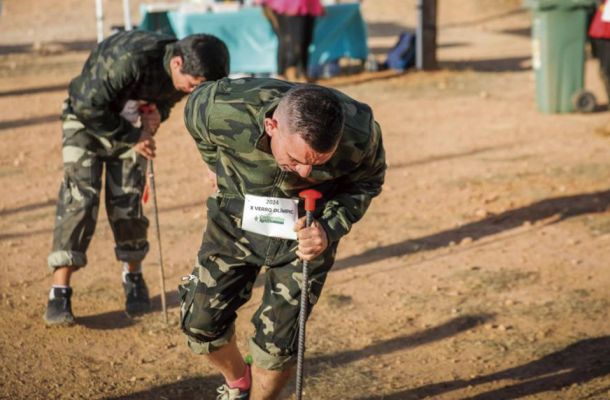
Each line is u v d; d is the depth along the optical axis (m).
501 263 7.11
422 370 5.36
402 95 14.33
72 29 22.39
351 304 6.36
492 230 7.94
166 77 5.42
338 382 5.21
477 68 16.91
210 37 5.27
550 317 6.05
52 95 14.79
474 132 11.77
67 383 5.26
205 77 5.19
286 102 3.56
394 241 7.69
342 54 16.00
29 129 12.48
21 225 8.34
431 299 6.42
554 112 12.66
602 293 6.44
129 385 5.23
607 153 10.45
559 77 12.54
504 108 13.21
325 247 3.96
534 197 8.86
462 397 5.01
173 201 8.99
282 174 4.00
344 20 15.74
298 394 4.14
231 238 4.22
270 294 4.23
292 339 4.23
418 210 8.55
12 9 25.42
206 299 4.25
